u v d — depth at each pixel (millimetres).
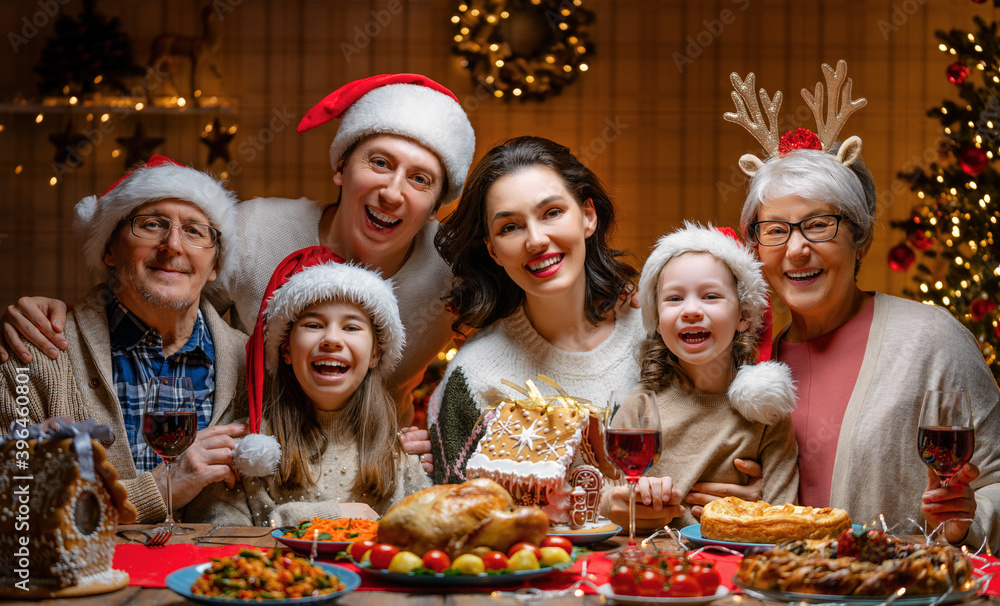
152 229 2057
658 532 1654
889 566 1204
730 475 2010
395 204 2336
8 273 5301
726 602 1235
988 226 3404
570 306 2176
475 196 2141
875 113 5422
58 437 1269
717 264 1997
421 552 1337
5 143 5289
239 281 2430
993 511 1805
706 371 2047
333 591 1205
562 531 1611
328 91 5422
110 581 1284
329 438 2049
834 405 2064
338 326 2014
